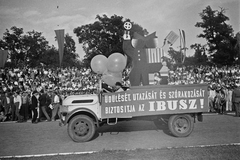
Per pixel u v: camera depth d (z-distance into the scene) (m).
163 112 9.09
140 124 11.95
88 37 24.03
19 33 26.25
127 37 12.38
